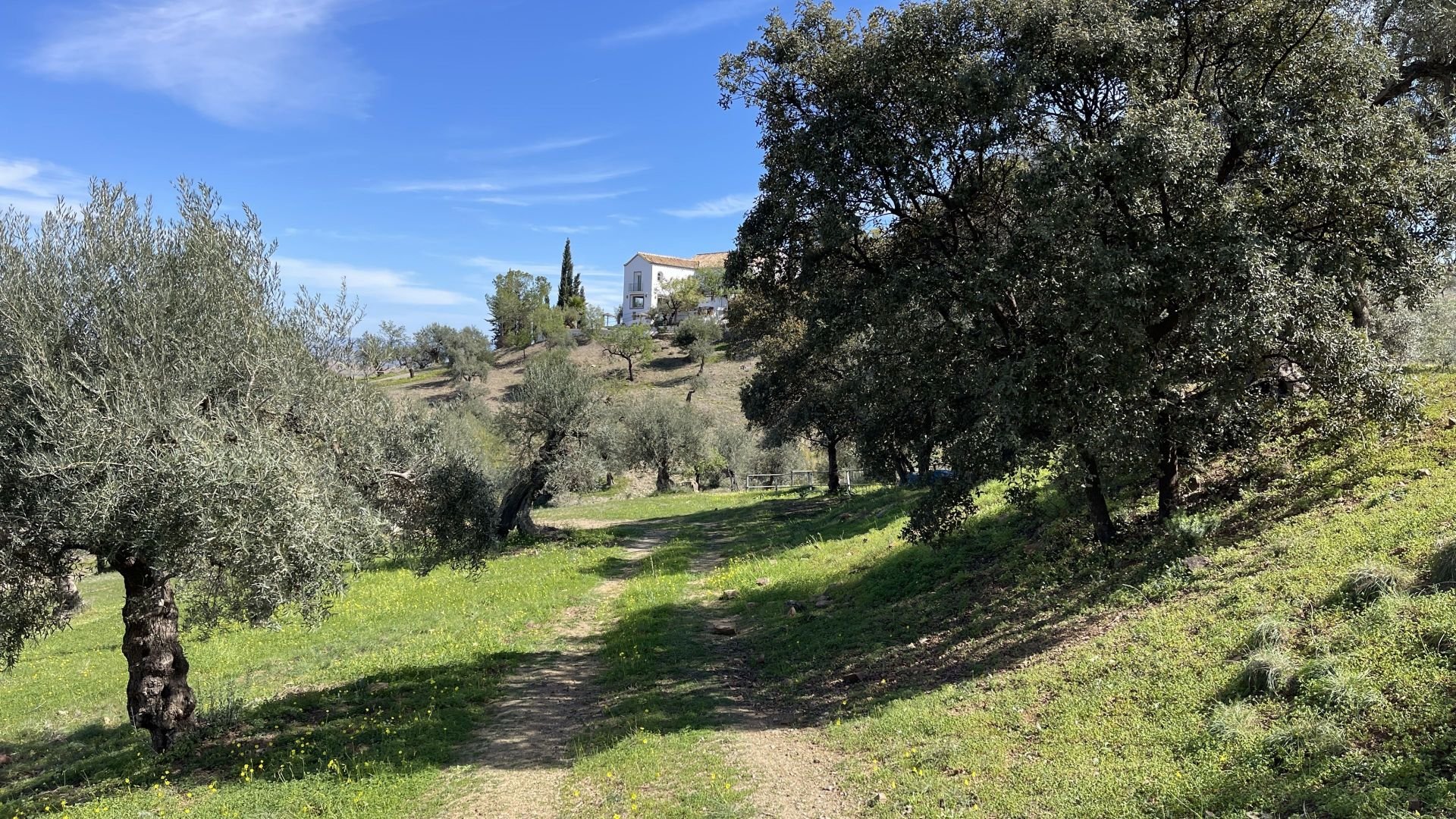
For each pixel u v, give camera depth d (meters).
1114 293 10.14
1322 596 8.46
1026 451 11.31
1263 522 11.95
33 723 15.05
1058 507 17.05
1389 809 4.97
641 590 22.78
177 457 8.89
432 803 9.07
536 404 35.38
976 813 6.86
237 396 10.79
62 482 8.89
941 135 12.03
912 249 14.02
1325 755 5.93
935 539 18.53
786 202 12.87
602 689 13.85
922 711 9.95
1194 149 10.03
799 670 13.93
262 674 16.48
